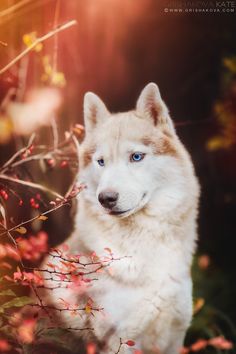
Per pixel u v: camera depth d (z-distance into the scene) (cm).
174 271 501
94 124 540
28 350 469
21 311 514
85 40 854
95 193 515
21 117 592
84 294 495
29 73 655
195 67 1041
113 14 897
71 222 774
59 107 735
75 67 808
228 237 1049
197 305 682
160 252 504
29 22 629
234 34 987
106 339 488
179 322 508
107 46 909
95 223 518
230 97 953
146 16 949
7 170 555
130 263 496
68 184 735
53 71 620
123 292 488
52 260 526
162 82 1055
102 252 503
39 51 633
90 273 456
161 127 520
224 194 1072
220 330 701
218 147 941
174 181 511
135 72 1010
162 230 508
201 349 670
